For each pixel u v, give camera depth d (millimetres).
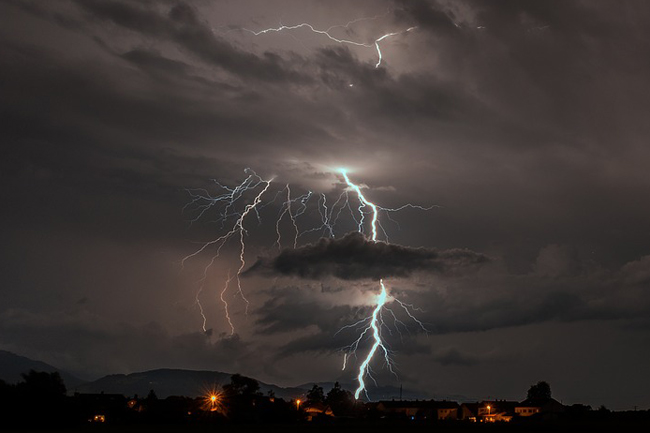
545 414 119188
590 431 66062
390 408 140375
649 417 111562
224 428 67938
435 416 132875
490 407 135375
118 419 84562
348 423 87812
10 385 68500
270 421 89312
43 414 66500
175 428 66875
